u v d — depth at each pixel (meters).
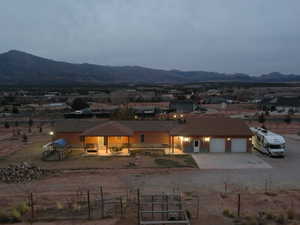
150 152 34.16
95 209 17.66
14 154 33.22
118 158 31.38
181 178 24.44
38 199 19.53
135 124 37.34
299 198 19.58
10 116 71.62
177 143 36.41
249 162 29.80
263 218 16.09
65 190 21.52
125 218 16.22
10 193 20.92
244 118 64.94
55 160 30.47
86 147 34.75
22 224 15.45
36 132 49.00
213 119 36.44
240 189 21.61
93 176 25.08
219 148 34.47
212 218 16.20
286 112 79.38
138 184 22.89
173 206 17.92
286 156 32.56
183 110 76.50
